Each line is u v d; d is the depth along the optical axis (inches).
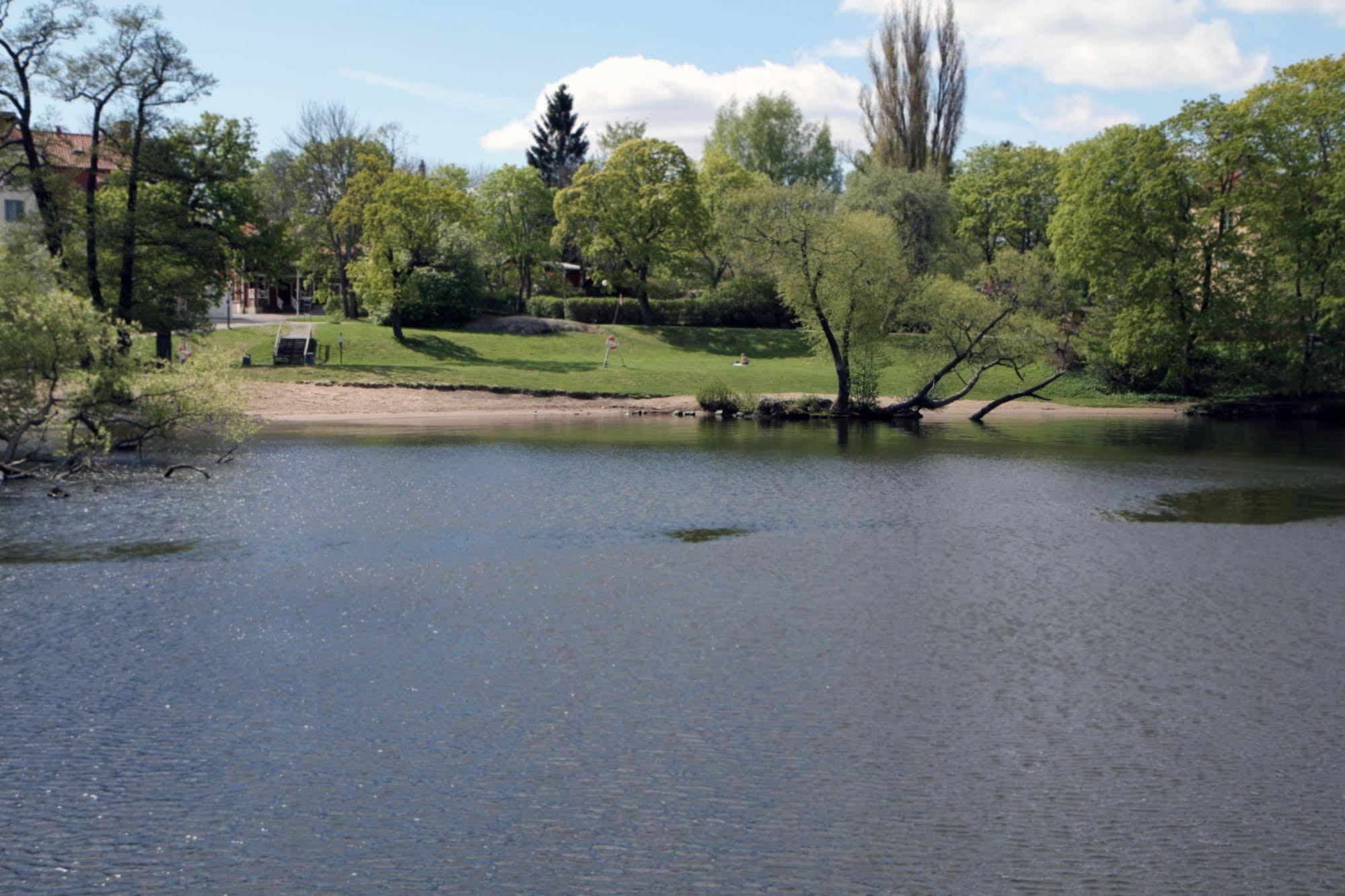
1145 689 587.2
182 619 700.7
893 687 589.3
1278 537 994.1
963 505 1149.1
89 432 1344.7
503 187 3403.1
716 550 920.9
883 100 3366.1
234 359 1379.2
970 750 508.4
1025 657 642.8
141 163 1850.4
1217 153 2385.6
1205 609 745.0
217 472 1301.7
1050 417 2229.3
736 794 463.5
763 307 3329.2
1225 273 2488.9
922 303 1988.2
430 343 2635.3
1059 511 1120.2
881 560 887.7
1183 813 448.5
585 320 3255.4
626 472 1347.2
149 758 493.0
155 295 1910.7
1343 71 2340.1
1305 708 561.3
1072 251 2578.7
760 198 2955.2
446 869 403.9
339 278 3292.3
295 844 421.1
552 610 730.8
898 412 2094.0
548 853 414.9
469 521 1027.3
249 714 543.5
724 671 612.7
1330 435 1921.8
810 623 707.4
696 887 392.2
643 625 698.8
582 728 530.9
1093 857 414.0
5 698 562.3
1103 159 2517.2
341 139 3319.4
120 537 934.4
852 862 409.1
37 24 1737.2
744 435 1780.3
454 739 516.7
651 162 3179.1
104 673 600.4
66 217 1802.4
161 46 1809.8
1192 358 2586.1
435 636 671.8
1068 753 505.7
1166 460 1537.9
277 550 894.4
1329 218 2273.6
